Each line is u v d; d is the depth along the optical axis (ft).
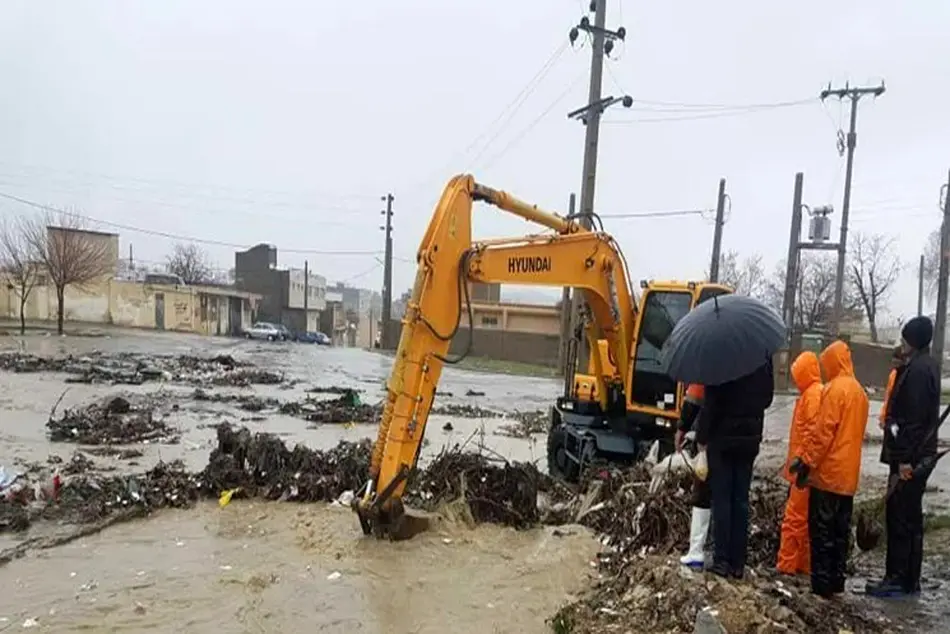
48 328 132.57
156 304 173.78
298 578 18.90
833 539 17.67
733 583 16.37
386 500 21.33
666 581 16.34
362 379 81.76
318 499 25.96
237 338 171.83
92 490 25.84
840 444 17.51
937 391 18.51
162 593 17.90
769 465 39.34
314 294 264.11
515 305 163.73
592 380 32.71
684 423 20.30
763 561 20.53
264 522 23.66
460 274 22.76
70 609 16.96
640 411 29.81
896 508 18.72
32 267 124.26
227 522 23.67
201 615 16.71
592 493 25.13
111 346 103.19
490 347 144.77
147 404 50.31
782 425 59.47
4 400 49.08
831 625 15.99
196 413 47.96
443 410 56.65
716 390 17.72
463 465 25.23
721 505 17.58
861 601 18.11
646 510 21.50
